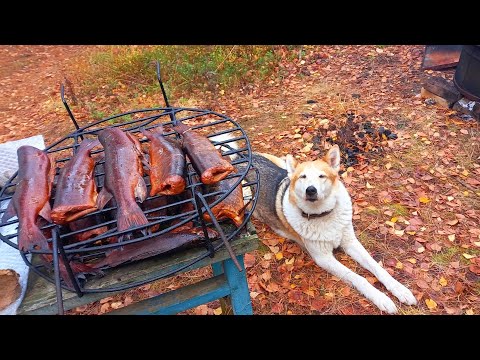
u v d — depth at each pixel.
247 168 0.78
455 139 1.72
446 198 1.44
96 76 2.86
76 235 0.72
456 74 1.85
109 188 0.73
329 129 1.90
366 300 1.17
